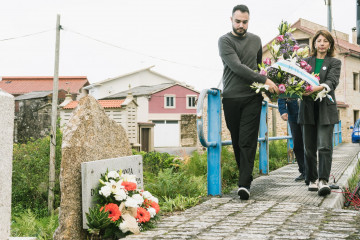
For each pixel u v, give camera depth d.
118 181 3.45
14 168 13.27
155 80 59.88
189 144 49.75
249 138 4.27
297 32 28.31
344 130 26.95
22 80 62.94
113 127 3.95
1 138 2.23
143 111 48.47
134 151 11.97
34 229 4.89
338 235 2.81
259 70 4.69
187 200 4.16
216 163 4.57
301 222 3.21
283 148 9.10
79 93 59.56
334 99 4.56
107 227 3.25
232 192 4.85
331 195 4.43
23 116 33.53
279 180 5.71
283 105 5.82
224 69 4.54
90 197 3.34
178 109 49.31
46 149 14.02
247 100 4.31
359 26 4.44
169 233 3.04
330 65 4.59
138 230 3.17
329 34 4.57
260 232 2.94
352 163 7.82
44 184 13.17
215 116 4.57
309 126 4.70
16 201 12.78
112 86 57.28
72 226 3.31
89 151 3.52
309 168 4.74
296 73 4.27
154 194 4.61
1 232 2.24
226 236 2.87
